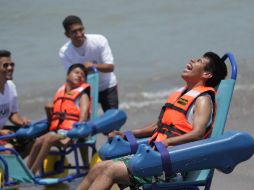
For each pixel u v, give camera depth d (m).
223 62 18.56
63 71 45.09
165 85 39.75
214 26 52.97
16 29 55.91
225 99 17.67
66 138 23.77
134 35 52.22
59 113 25.02
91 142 24.27
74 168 24.77
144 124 32.56
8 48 50.78
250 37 49.16
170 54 46.69
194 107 17.55
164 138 17.83
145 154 15.38
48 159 25.19
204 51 46.66
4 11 60.47
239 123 30.48
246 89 35.72
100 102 28.03
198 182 16.72
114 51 48.41
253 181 22.59
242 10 56.78
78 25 26.50
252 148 15.80
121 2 61.00
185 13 57.12
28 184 23.72
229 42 48.25
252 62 41.34
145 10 58.47
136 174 15.51
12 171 22.34
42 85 42.22
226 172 15.91
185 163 15.51
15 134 24.42
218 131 17.23
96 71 25.84
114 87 27.78
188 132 17.17
